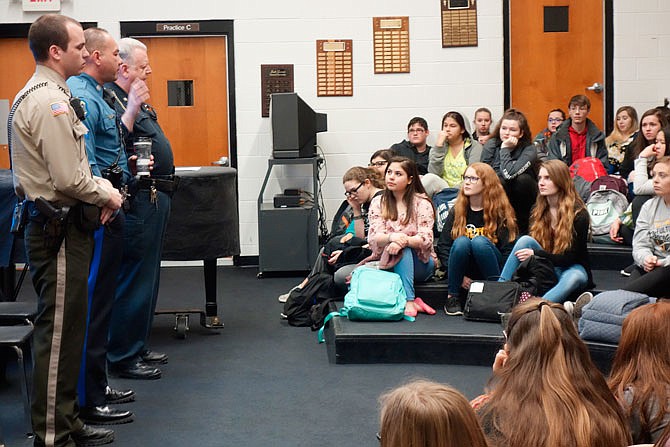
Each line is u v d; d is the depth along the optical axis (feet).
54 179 11.07
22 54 25.40
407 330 16.42
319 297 19.11
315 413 13.58
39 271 11.42
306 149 24.40
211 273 18.81
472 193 17.78
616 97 25.71
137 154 14.49
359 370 15.87
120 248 12.95
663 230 16.61
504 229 17.78
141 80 14.71
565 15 25.57
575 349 7.35
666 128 19.58
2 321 13.87
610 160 23.20
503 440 7.03
